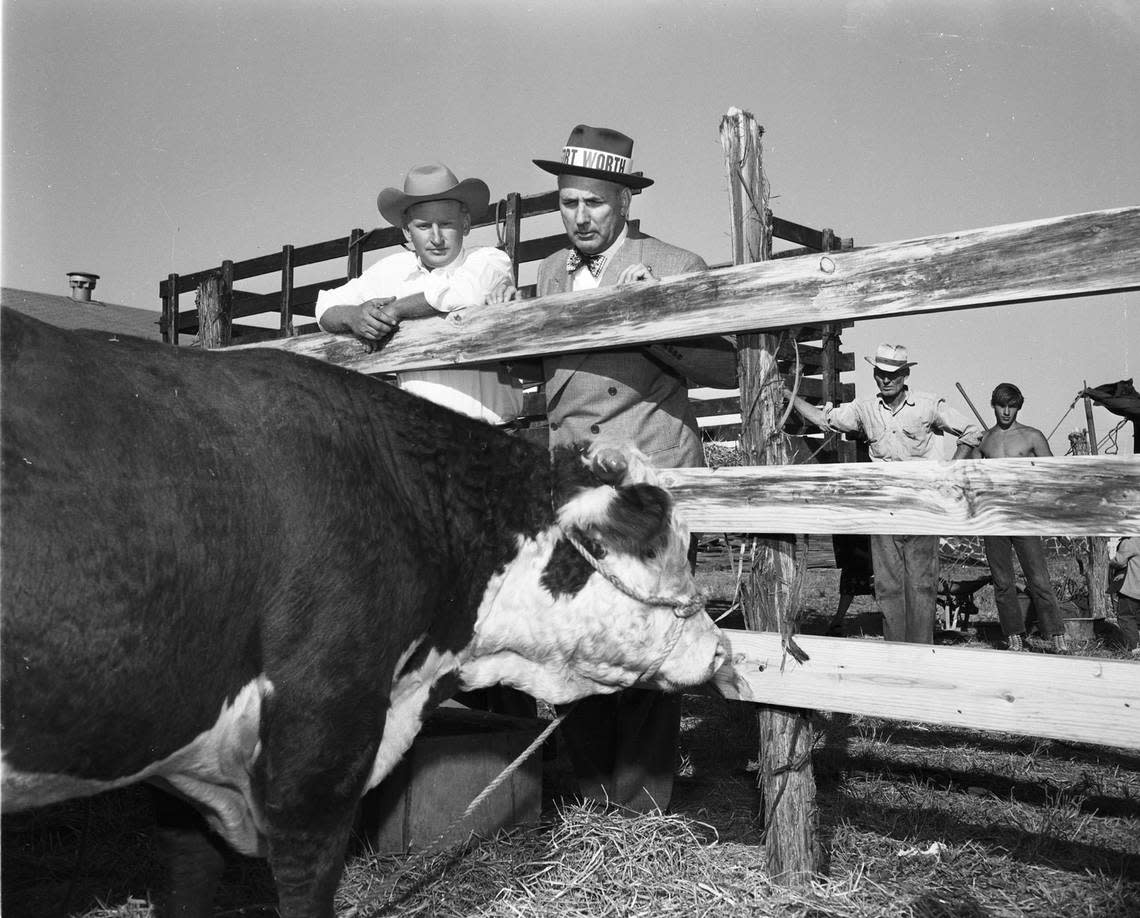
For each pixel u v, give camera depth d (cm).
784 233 741
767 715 317
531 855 331
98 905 309
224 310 616
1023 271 256
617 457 279
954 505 274
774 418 318
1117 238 242
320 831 239
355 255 744
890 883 314
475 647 284
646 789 365
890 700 289
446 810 343
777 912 294
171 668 213
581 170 352
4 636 187
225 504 221
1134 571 816
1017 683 268
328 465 241
